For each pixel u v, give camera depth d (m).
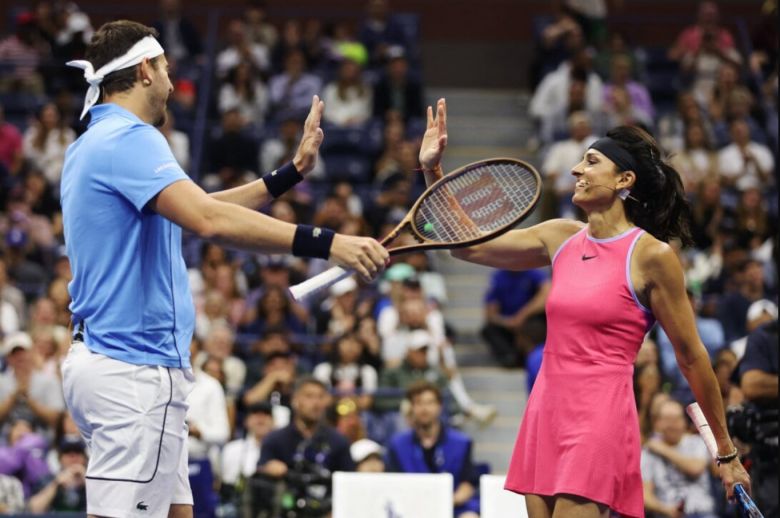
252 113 46.12
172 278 12.27
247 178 41.44
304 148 13.64
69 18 49.12
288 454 24.72
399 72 46.50
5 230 39.28
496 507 20.44
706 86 48.81
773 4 49.34
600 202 13.30
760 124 47.31
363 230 37.38
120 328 11.97
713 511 24.42
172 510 12.77
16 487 25.06
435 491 21.22
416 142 44.66
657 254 12.91
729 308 34.69
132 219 12.02
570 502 12.81
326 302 35.31
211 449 27.36
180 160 42.31
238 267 37.50
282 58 49.12
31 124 44.66
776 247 19.47
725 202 42.38
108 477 11.93
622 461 12.88
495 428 34.66
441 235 13.30
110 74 12.47
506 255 14.04
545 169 42.41
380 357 32.44
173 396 12.13
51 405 29.30
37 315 32.88
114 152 11.97
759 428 18.73
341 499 21.23
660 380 28.62
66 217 12.30
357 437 28.20
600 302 12.98
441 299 37.03
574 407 12.97
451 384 33.91
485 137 48.78
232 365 30.77
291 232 11.68
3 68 47.19
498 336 37.03
